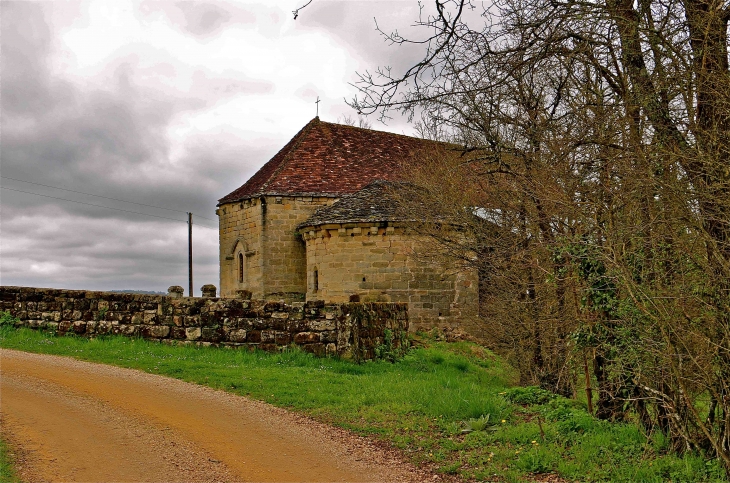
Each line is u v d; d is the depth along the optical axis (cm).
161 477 713
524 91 1293
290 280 2509
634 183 775
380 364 1525
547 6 888
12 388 1087
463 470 779
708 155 701
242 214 2642
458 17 845
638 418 924
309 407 1049
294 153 2708
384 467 786
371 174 2684
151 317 1560
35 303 1680
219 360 1380
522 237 1316
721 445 734
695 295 709
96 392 1078
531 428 934
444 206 1612
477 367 1855
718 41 744
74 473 709
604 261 855
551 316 1178
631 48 843
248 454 810
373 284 2236
